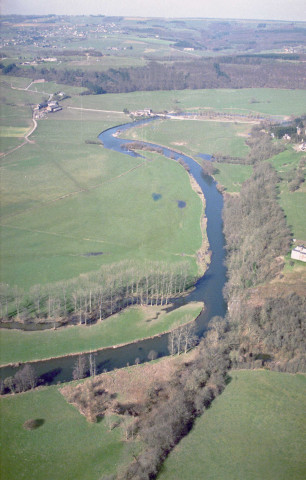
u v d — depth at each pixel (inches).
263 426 5935.0
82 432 5841.5
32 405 6250.0
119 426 5940.0
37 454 5536.4
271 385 6633.9
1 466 5378.9
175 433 5708.7
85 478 5241.1
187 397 6284.5
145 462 5255.9
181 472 5285.4
